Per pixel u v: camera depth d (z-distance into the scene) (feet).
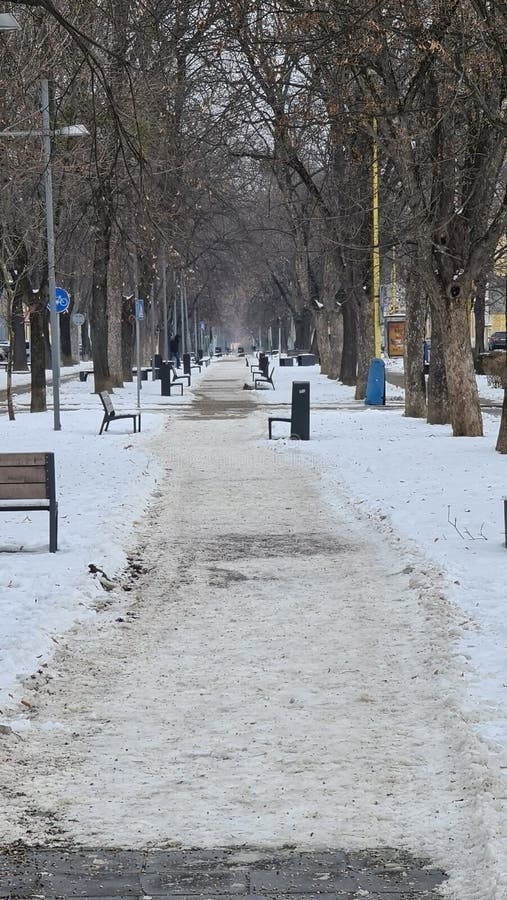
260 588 62.80
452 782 33.55
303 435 147.64
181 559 72.08
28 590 59.26
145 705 41.88
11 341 189.88
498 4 103.81
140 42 68.03
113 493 97.86
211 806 32.24
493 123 114.11
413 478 105.19
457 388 144.97
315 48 109.50
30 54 115.14
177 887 27.04
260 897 26.50
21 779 34.50
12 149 142.41
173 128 148.66
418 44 113.70
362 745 37.04
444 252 137.59
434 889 26.91
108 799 32.86
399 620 54.24
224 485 107.96
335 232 205.98
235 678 45.19
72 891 26.78
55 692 43.60
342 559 70.95
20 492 70.38
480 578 60.23
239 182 259.60
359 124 132.98
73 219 200.23
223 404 229.66
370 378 213.05
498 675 43.01
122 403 231.91
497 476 104.94
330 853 29.07
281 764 35.47
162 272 387.14
